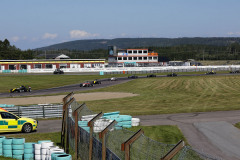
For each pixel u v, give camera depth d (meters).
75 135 19.36
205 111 42.53
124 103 52.66
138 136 12.20
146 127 31.78
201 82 94.50
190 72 143.25
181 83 92.50
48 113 38.94
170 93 69.50
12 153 20.27
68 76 123.88
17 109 37.56
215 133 29.50
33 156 20.19
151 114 40.12
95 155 16.14
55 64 163.12
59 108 39.38
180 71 150.62
